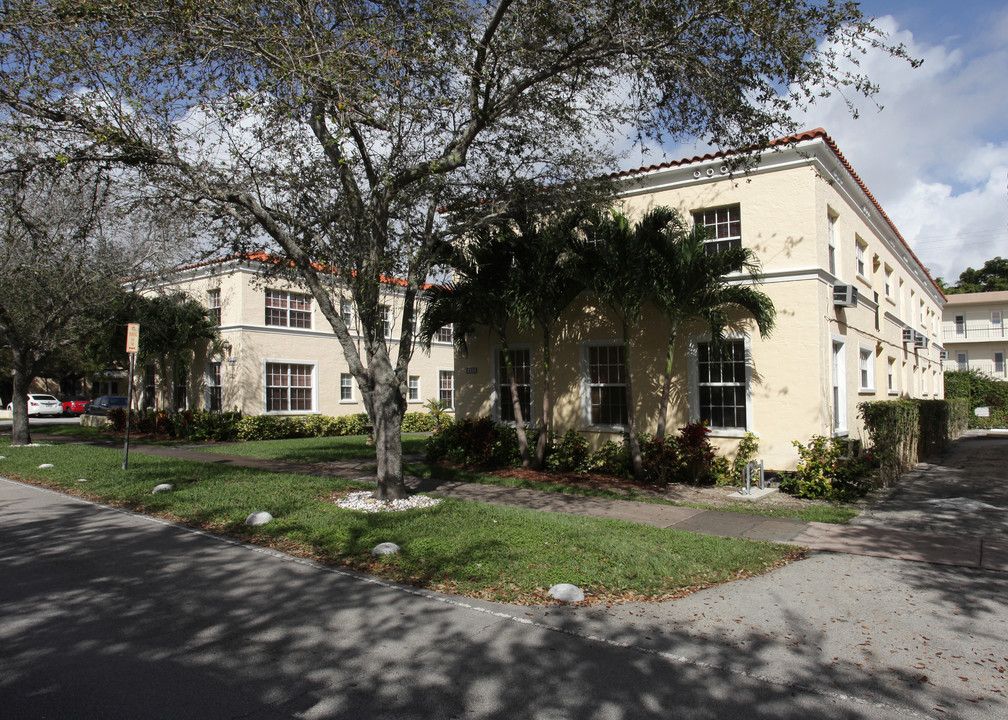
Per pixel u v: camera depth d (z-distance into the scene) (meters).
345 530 7.39
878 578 6.09
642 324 12.86
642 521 8.49
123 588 5.61
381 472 9.13
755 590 5.73
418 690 3.78
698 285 10.73
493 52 8.82
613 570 6.06
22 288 15.38
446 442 14.63
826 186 12.25
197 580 5.83
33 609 5.08
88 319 17.23
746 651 4.38
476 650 4.36
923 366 24.12
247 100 7.84
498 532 7.30
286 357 23.05
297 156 9.72
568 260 11.20
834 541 7.54
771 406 11.55
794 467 11.26
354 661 4.17
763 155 11.77
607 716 3.50
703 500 10.07
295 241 9.66
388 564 6.25
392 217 9.56
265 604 5.23
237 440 20.58
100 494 9.99
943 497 10.57
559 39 8.86
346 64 7.50
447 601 5.32
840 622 4.94
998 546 7.30
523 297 11.39
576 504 9.60
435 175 8.92
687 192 12.66
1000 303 38.62
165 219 10.16
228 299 22.05
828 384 11.66
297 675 3.96
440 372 30.00
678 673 4.03
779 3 7.58
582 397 13.53
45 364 18.92
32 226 10.67
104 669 4.02
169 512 8.62
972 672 4.09
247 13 7.61
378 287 9.23
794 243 11.54
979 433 28.44
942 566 6.54
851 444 12.70
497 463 13.59
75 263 14.84
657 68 8.77
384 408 9.11
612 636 4.62
